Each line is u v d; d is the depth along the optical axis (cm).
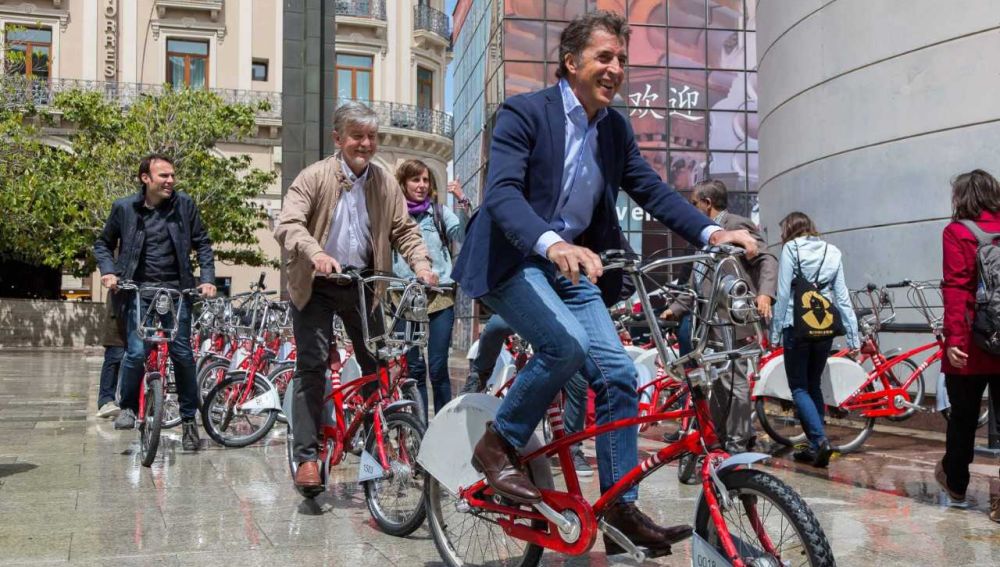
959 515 471
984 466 647
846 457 684
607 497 310
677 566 368
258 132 3381
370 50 3441
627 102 2980
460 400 360
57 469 579
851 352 691
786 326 645
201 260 664
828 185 981
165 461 618
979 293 462
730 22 3034
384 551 388
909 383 795
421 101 3641
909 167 884
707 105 3017
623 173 346
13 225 2398
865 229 930
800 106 1030
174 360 651
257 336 786
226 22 3347
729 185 3016
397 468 410
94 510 460
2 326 2573
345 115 456
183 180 2470
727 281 289
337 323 718
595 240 343
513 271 323
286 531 421
